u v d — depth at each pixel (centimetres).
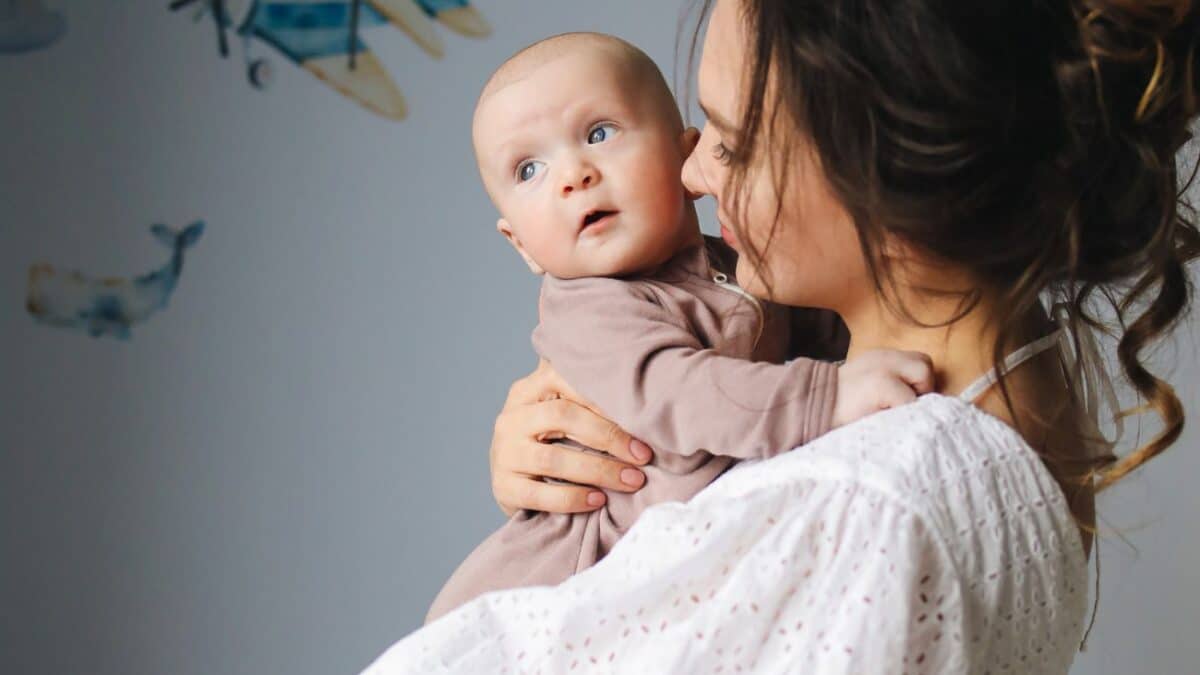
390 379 237
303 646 237
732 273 116
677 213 110
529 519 113
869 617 77
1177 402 99
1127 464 102
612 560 86
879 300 94
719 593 80
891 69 80
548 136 109
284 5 234
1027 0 80
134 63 233
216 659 236
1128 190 85
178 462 236
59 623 234
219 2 233
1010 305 87
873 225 85
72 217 233
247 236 236
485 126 113
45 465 234
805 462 82
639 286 109
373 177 235
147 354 235
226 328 236
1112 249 89
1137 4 80
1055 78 81
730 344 108
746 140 86
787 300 95
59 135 233
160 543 236
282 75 234
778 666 78
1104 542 202
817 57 80
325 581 237
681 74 228
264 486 236
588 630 83
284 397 236
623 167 108
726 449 96
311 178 235
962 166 80
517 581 111
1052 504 85
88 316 234
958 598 78
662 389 101
